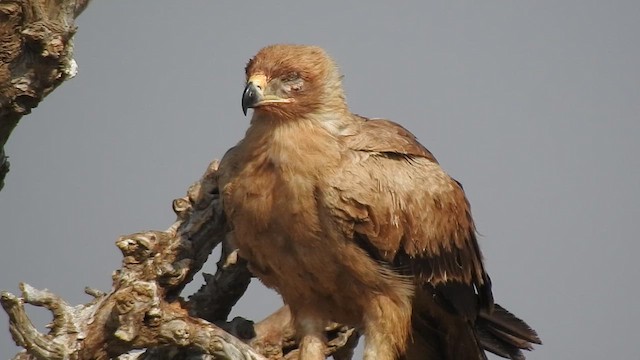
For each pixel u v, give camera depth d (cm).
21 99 1001
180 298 1113
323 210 1085
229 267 1174
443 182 1191
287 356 1207
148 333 1030
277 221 1099
